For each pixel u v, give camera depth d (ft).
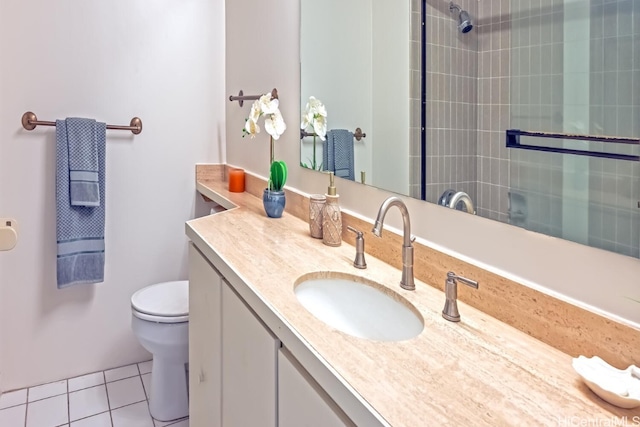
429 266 3.31
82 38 6.50
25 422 5.78
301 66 5.30
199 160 7.66
